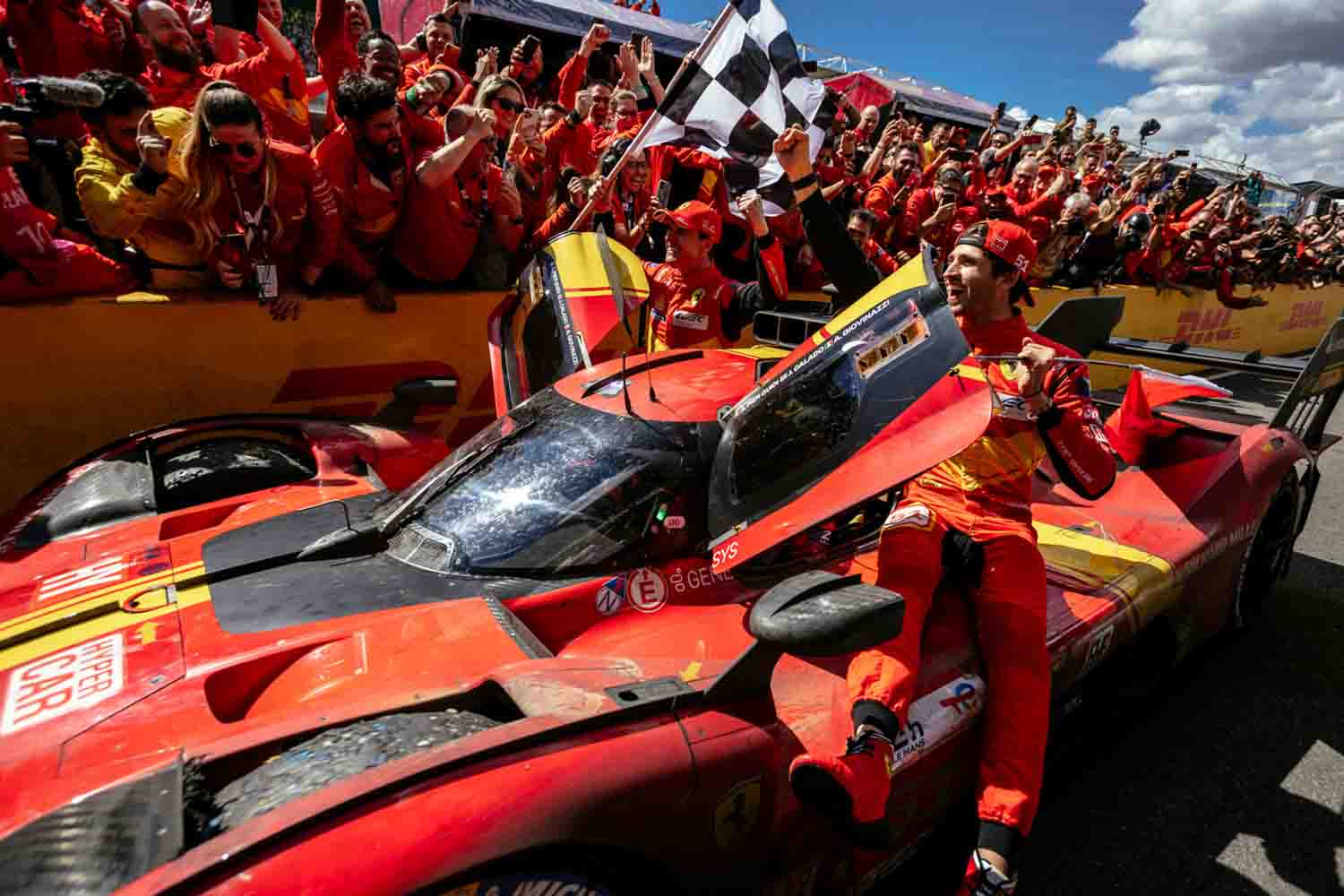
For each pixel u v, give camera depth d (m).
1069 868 2.13
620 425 2.04
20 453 3.17
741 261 5.76
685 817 1.33
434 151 4.04
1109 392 3.37
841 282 2.29
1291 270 12.23
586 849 1.24
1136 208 9.03
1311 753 2.69
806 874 1.58
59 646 1.60
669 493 1.88
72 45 4.09
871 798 1.45
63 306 3.13
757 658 1.46
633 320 3.10
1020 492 1.97
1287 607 3.79
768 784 1.45
